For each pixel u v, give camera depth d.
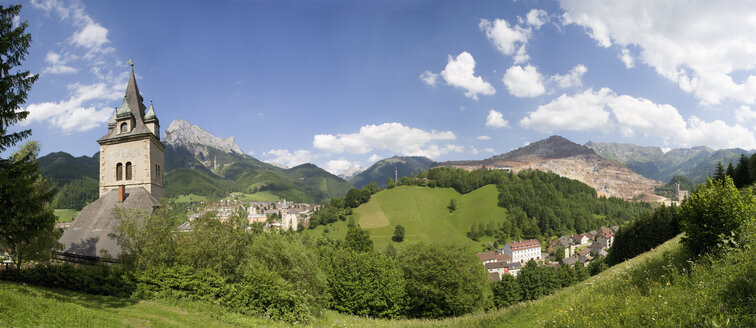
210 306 22.36
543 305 19.97
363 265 44.44
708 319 9.76
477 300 51.31
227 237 27.50
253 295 22.91
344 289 42.38
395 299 44.28
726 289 10.97
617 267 29.50
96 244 33.59
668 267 15.99
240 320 20.48
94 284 24.66
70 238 35.34
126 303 21.95
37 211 20.91
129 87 43.03
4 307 13.38
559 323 13.77
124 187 38.22
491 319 19.98
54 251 32.94
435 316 48.19
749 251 13.66
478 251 164.12
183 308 21.86
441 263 48.53
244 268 27.81
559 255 158.38
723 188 16.92
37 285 25.89
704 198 16.98
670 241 33.47
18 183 20.14
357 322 31.14
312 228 194.62
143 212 32.59
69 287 25.28
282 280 24.39
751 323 9.06
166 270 24.30
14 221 20.00
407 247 60.19
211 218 27.48
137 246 27.44
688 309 10.70
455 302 46.94
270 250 29.89
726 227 15.88
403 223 199.12
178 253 26.25
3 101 20.16
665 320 10.59
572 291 21.45
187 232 27.61
